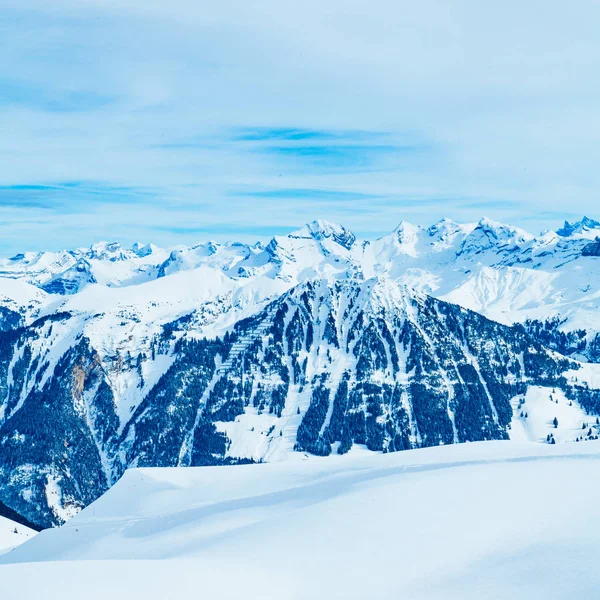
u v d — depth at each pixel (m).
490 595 74.75
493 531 95.19
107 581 79.75
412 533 99.81
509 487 116.50
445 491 119.56
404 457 196.88
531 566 80.06
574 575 75.31
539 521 96.12
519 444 196.25
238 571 90.56
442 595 77.06
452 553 89.88
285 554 99.00
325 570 90.44
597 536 85.19
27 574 82.50
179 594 77.31
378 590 81.50
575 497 105.56
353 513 114.25
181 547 126.06
